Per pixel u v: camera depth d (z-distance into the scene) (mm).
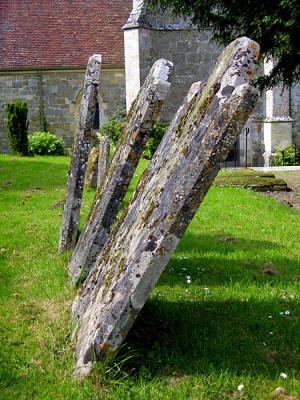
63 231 5332
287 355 3115
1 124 21719
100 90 21312
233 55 2584
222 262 5145
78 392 2646
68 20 22250
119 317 2691
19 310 3789
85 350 2807
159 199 2742
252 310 3816
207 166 2469
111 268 3000
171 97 18984
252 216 7664
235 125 2418
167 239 2557
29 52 21359
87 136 5172
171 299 4051
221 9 9320
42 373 2875
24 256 5254
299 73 10055
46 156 18422
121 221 3383
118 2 22703
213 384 2740
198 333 3381
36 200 8766
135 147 3576
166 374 2852
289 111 19281
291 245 5984
